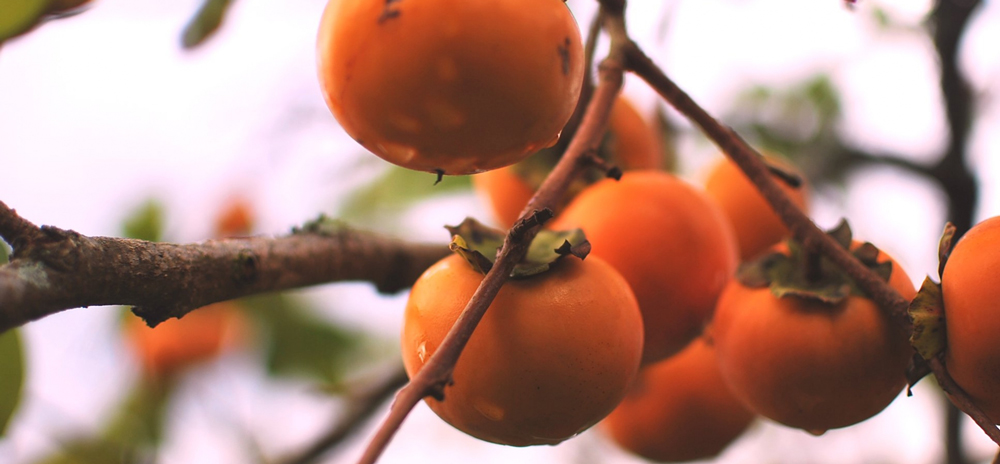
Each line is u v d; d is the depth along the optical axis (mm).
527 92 477
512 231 484
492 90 475
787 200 551
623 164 643
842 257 537
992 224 509
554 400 504
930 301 511
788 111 880
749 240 668
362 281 583
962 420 727
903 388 542
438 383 461
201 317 885
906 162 781
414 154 490
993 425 494
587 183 625
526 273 510
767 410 554
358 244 575
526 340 501
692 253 576
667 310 576
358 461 444
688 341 593
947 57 723
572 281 512
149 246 488
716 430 656
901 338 533
